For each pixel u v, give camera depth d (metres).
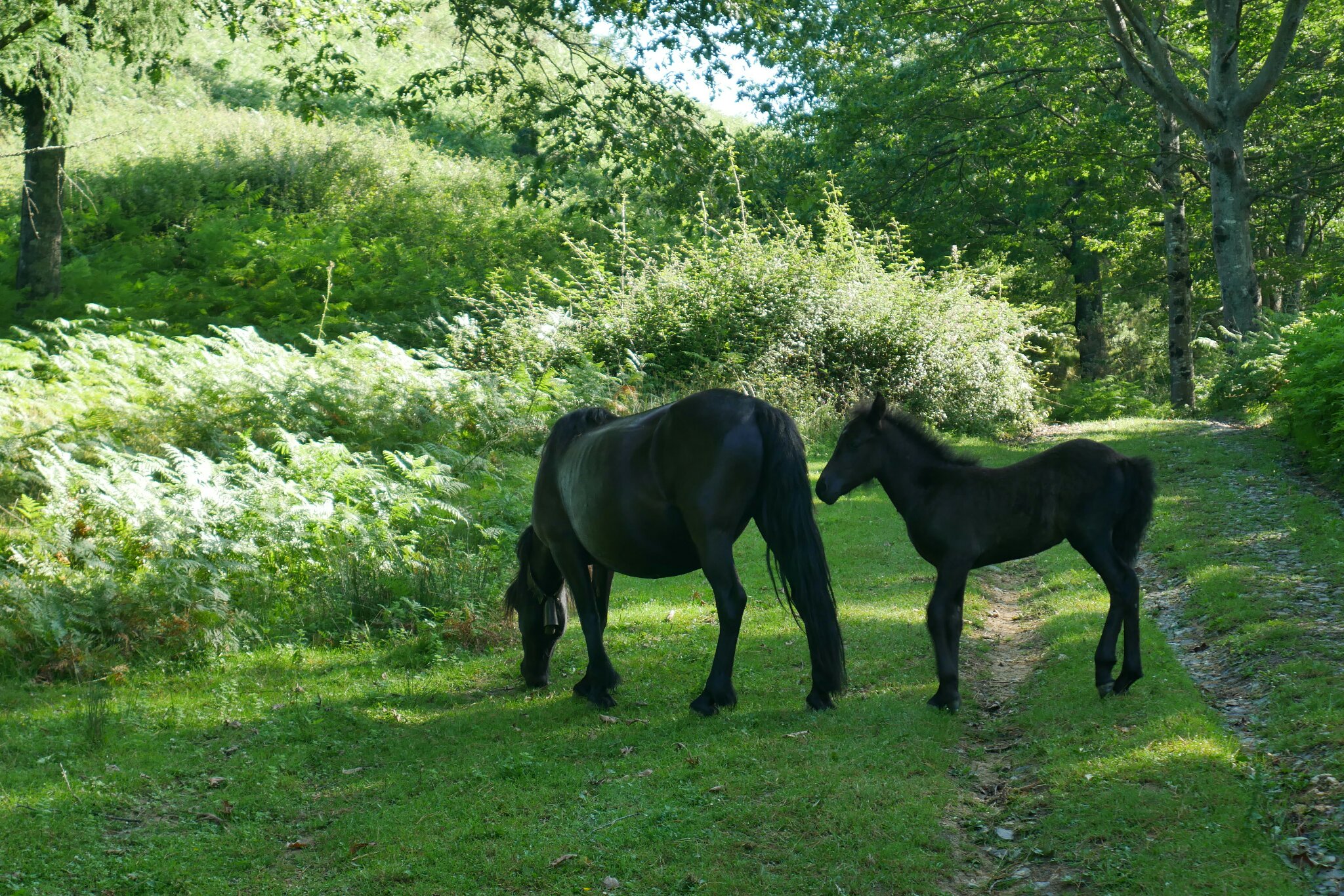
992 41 26.25
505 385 15.66
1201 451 15.57
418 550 10.18
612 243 25.03
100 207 24.67
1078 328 34.44
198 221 24.44
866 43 24.39
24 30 14.38
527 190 18.05
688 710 6.50
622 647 8.20
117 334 17.45
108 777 5.68
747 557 11.08
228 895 4.51
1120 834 4.47
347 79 18.56
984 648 7.83
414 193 27.45
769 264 19.39
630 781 5.43
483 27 19.05
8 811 5.21
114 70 17.55
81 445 10.89
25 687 7.12
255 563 8.71
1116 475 6.11
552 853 4.67
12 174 26.30
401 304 21.39
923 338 19.14
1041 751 5.57
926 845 4.59
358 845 4.88
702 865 4.48
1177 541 10.30
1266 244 31.25
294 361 14.61
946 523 6.31
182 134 28.34
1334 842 4.18
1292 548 9.48
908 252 22.44
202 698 7.00
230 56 35.16
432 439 13.76
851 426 6.48
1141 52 25.11
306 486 9.96
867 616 8.52
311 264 21.39
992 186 29.83
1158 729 5.48
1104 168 26.09
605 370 18.16
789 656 7.62
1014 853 4.51
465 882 4.48
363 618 8.83
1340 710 5.46
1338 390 12.07
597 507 6.36
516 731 6.39
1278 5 24.48
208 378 13.02
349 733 6.47
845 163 29.06
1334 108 25.30
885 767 5.36
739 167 18.77
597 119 17.64
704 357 18.09
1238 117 22.30
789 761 5.48
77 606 7.65
